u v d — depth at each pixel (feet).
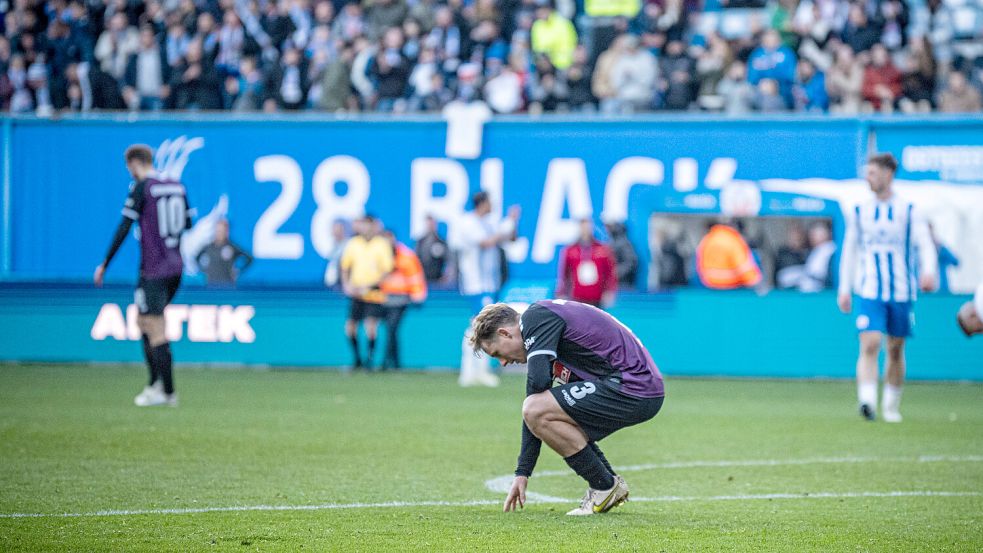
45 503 57.41
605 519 53.98
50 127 154.40
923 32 172.55
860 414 101.91
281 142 153.17
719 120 147.13
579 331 52.80
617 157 148.66
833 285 147.13
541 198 149.89
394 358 150.61
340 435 87.25
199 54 173.37
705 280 148.05
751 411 108.88
